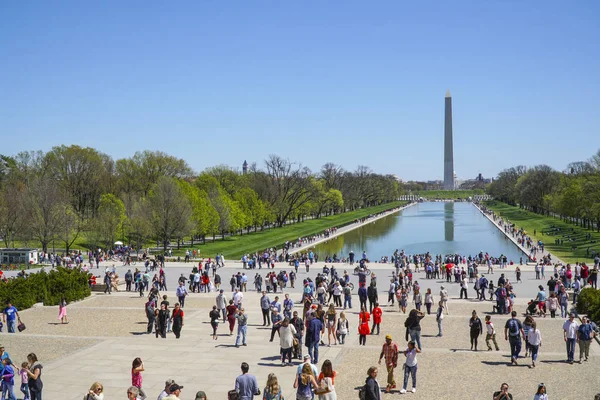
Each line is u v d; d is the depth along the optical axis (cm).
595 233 15800
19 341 4119
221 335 4294
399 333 4428
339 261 10306
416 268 8781
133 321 4916
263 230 18488
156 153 17900
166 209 11731
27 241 11488
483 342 4112
